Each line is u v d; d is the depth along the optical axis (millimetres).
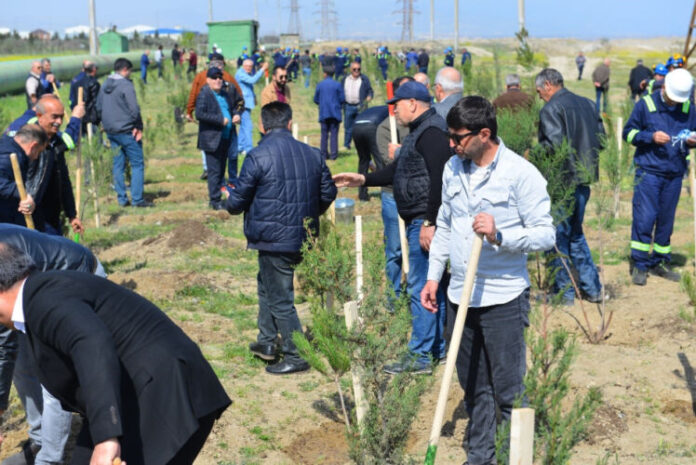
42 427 3883
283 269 5332
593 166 6422
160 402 2840
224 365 5695
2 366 4176
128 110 11070
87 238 9500
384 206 5949
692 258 8438
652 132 7211
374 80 32469
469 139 3516
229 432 4680
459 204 3725
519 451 2820
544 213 3568
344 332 4027
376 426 3877
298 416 4914
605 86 20844
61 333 2682
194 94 12453
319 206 5477
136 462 2785
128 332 2869
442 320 5508
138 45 85625
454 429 4707
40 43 79062
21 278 2873
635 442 4566
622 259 8477
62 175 6078
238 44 50031
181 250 8898
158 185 13312
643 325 6387
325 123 14766
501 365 3756
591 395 3305
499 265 3678
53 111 5723
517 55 9656
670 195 7465
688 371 5496
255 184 5160
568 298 6805
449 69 5621
